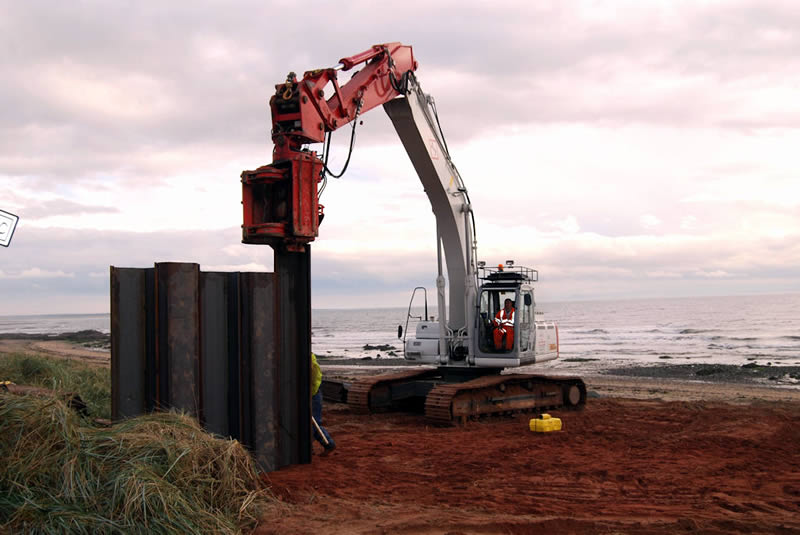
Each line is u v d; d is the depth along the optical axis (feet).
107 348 158.30
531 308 47.47
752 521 20.85
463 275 47.14
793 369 90.68
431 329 49.26
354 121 34.30
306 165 26.40
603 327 246.68
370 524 20.03
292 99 28.60
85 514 16.69
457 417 42.55
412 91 41.27
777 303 602.44
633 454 32.63
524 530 19.86
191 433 21.08
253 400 24.99
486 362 46.09
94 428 20.70
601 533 19.88
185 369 23.35
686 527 20.33
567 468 29.27
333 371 96.17
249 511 20.22
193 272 23.80
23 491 16.84
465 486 25.84
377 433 39.63
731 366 95.25
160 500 17.40
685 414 47.47
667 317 338.95
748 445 34.96
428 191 45.27
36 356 53.26
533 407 47.83
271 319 25.67
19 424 18.26
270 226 25.57
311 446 27.61
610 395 63.82
